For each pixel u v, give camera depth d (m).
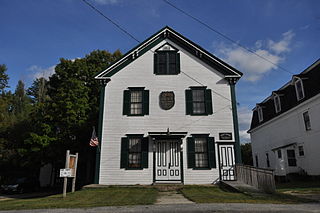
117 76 15.50
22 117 30.53
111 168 14.01
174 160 14.14
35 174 26.70
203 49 15.61
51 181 26.25
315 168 17.50
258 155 27.89
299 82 19.70
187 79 15.38
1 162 25.33
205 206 7.55
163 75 15.48
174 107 14.89
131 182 13.79
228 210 6.87
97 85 22.34
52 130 19.78
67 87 20.56
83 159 21.94
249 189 11.10
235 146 14.21
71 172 11.00
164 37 16.20
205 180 13.77
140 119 14.72
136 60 15.79
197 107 15.05
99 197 10.27
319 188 12.03
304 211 6.63
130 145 14.47
